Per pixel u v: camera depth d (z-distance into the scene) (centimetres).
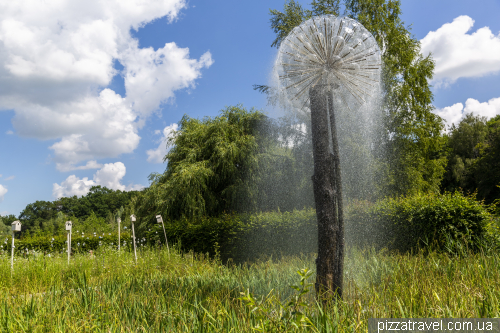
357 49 355
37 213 7294
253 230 760
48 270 595
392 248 645
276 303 289
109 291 372
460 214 572
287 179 1157
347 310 263
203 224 838
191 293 365
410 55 1582
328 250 333
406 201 679
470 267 407
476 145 3195
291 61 359
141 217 1258
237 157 1198
